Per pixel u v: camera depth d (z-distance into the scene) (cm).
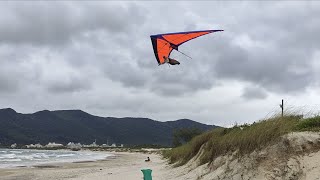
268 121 1317
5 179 2967
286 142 1176
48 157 9600
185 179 1786
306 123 1246
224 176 1370
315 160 1080
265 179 1145
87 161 6906
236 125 2008
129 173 2742
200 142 2597
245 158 1316
